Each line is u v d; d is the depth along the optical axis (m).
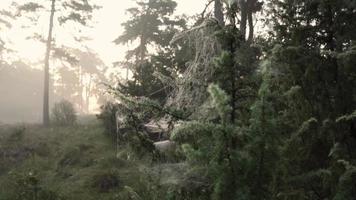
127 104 2.79
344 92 2.98
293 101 2.88
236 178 2.20
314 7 3.16
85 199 10.01
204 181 2.53
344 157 2.62
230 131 2.18
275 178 2.27
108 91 2.81
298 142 2.58
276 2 3.32
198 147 2.39
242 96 2.59
